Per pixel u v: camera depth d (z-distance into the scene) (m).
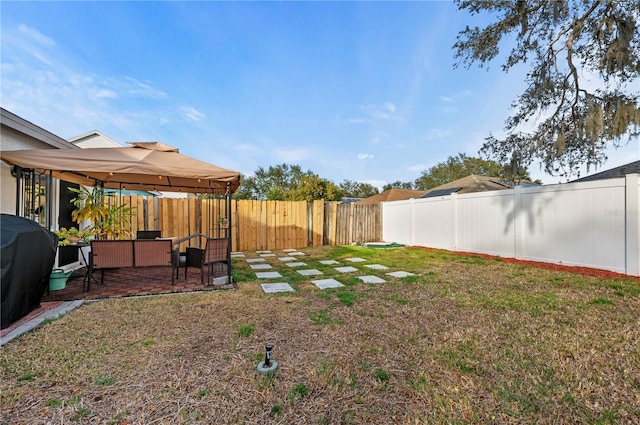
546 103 8.45
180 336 2.97
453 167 34.47
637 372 2.28
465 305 3.97
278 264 7.59
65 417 1.79
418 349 2.70
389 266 7.11
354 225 12.70
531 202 7.26
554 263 6.74
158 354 2.59
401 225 12.07
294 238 11.45
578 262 6.30
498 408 1.89
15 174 4.66
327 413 1.85
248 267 7.15
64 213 6.75
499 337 2.95
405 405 1.93
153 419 1.78
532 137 8.73
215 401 1.96
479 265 7.02
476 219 8.77
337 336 2.99
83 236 5.67
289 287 5.04
